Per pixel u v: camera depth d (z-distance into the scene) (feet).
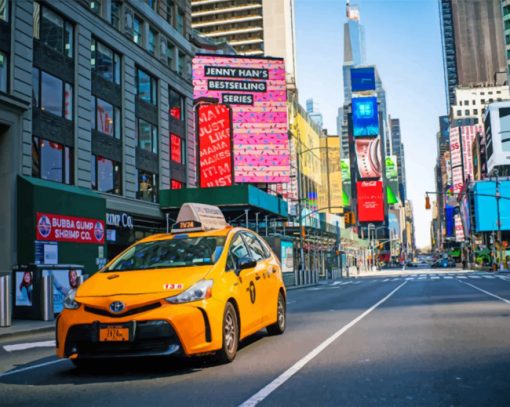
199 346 21.70
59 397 19.19
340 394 18.04
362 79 566.77
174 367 23.73
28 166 73.97
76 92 86.02
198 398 18.01
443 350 26.22
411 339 30.19
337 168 340.39
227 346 23.93
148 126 108.78
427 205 146.82
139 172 104.27
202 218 38.42
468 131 514.27
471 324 36.50
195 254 25.89
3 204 70.23
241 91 152.35
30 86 75.25
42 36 79.71
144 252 26.68
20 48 73.82
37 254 70.69
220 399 17.76
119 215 93.76
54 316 57.16
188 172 124.16
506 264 238.48
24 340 41.70
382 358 24.45
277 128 152.97
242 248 29.14
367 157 548.72
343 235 276.82
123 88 99.76
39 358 30.07
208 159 138.10
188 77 127.54
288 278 138.82
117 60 99.25
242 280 26.58
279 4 354.33
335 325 38.55
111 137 95.55
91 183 88.79
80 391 20.02
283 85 155.22
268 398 17.70
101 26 93.15
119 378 22.04
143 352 21.27
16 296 56.70
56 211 74.95
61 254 75.36
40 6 79.41
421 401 16.98
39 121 77.82
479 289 83.66
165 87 115.44
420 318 41.78
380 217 540.93
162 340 21.21
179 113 123.54
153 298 21.47
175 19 123.65
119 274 24.21
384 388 18.75
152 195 108.88
